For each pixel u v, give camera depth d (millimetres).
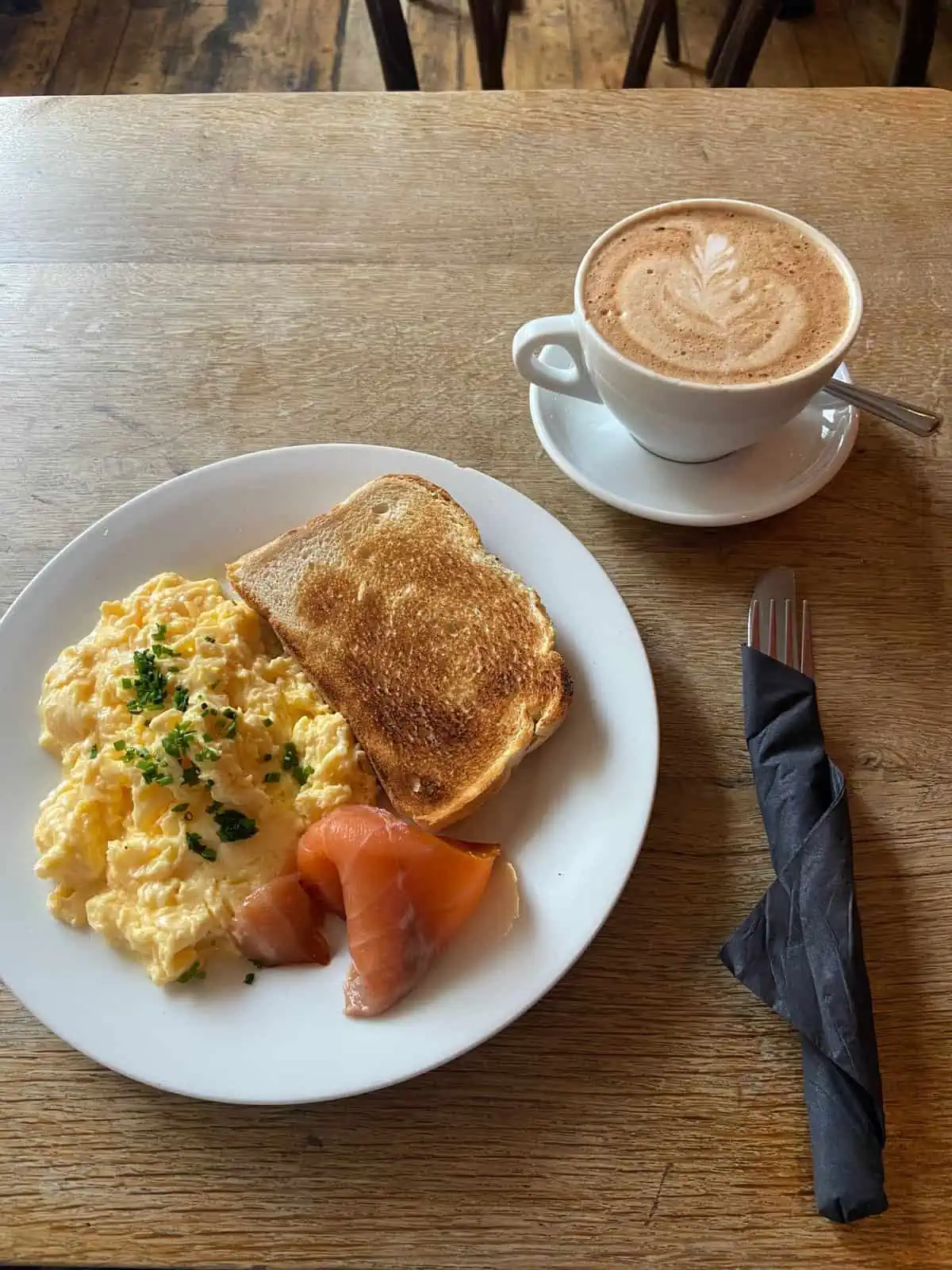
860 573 411
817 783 341
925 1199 292
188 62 1152
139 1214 296
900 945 332
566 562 393
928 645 393
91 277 500
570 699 356
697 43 1167
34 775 367
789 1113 306
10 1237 293
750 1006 323
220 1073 297
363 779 369
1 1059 320
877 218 500
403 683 384
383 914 315
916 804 359
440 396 460
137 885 339
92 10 1201
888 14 1183
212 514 411
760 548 420
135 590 399
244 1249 290
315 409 458
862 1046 293
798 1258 286
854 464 438
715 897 344
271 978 323
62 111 557
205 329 482
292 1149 303
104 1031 307
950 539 418
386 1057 298
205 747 349
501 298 486
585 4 1205
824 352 374
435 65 1143
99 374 470
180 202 522
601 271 402
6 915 333
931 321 468
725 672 391
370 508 409
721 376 371
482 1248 289
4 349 479
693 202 413
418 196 520
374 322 481
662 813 361
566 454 429
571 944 316
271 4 1208
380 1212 294
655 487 422
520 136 539
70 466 445
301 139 542
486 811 353
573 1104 308
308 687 387
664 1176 297
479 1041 301
